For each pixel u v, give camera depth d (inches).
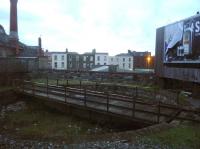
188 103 759.7
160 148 396.8
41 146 424.2
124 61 4030.5
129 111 685.3
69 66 3941.9
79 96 928.9
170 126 504.1
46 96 981.2
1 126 789.2
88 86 1240.2
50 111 935.7
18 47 2251.5
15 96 1141.7
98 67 2977.4
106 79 1569.9
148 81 1354.6
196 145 405.4
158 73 1200.2
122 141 435.5
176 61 1011.9
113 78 1539.1
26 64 1690.5
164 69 1130.7
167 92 935.7
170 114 585.6
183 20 962.1
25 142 454.9
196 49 871.7
